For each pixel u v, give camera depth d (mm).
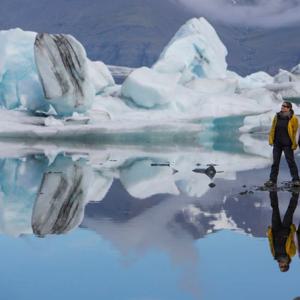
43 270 5195
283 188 10836
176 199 9781
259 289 4594
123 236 6688
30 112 29312
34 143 26297
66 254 5797
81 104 28797
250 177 13078
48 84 27531
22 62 29141
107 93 36406
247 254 5766
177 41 44312
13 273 5105
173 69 39594
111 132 28828
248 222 7582
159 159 18500
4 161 17328
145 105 34094
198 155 20438
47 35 27875
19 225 7441
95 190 11047
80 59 28781
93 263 5441
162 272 5113
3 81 29312
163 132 30734
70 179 12812
